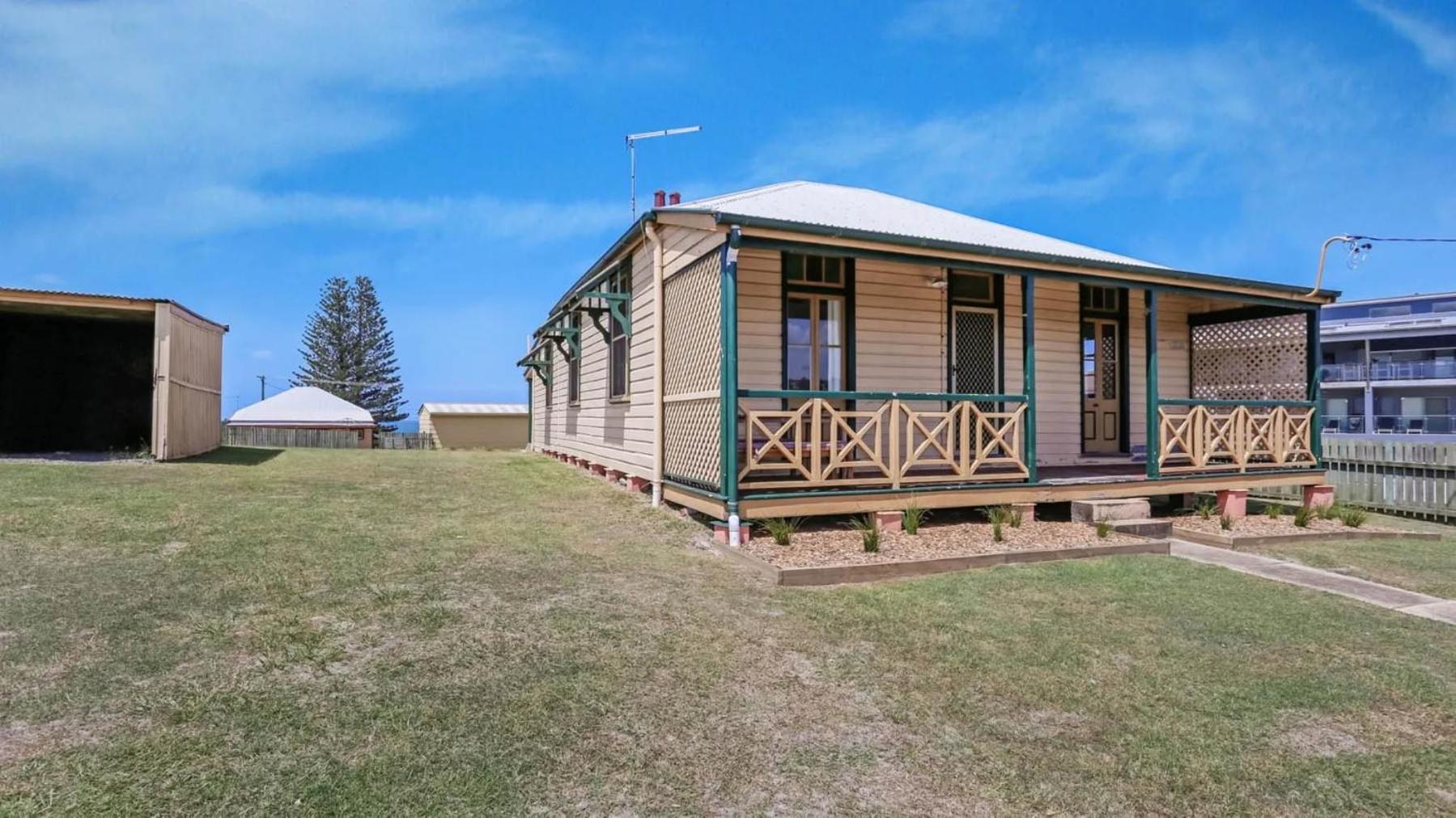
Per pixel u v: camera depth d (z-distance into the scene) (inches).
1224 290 354.3
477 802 97.0
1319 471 386.6
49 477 326.3
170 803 92.5
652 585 200.1
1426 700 142.7
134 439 515.2
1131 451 414.9
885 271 351.3
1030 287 310.8
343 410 1396.4
